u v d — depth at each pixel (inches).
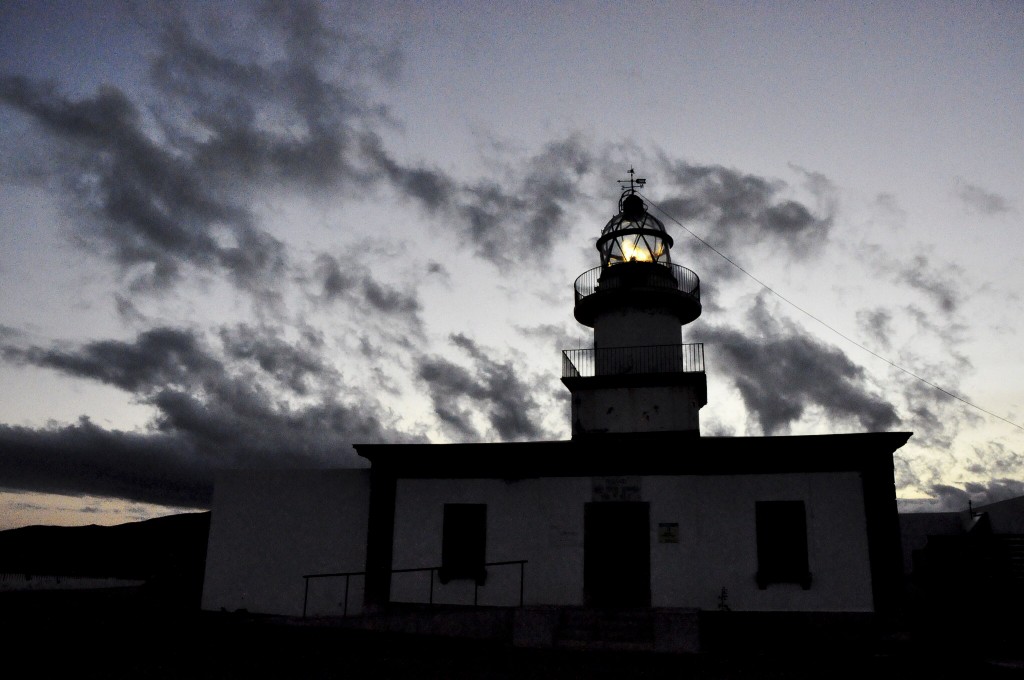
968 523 1014.4
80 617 604.1
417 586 683.4
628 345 866.1
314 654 465.7
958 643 548.1
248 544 751.7
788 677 422.0
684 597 626.2
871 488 618.5
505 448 693.9
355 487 746.2
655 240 943.7
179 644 479.8
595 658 480.1
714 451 653.3
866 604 594.6
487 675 410.0
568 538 662.5
